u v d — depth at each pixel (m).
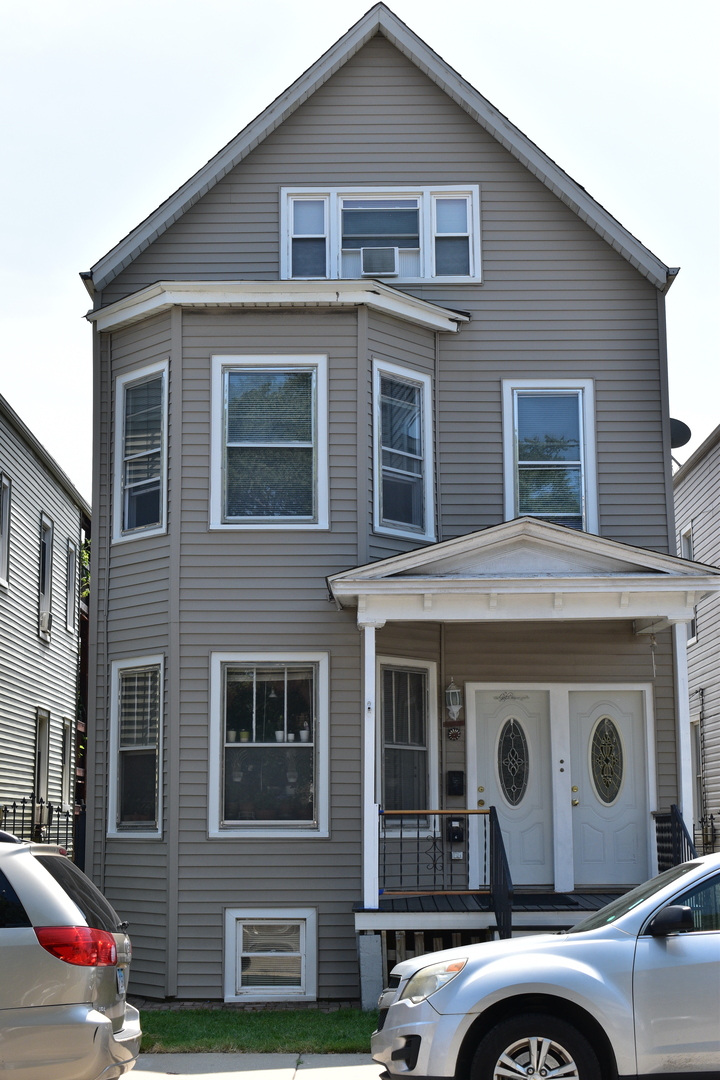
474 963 6.76
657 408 13.70
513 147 13.98
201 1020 10.55
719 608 20.12
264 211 13.96
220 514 12.73
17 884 6.38
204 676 12.48
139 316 13.24
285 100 14.05
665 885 6.89
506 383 13.66
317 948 11.97
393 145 14.15
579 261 13.92
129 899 12.44
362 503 12.68
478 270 13.88
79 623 25.92
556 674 13.24
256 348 12.95
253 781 12.36
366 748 11.46
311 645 12.53
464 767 12.96
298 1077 8.18
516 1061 6.50
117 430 13.46
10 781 19.42
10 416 18.84
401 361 13.30
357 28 14.17
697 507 21.61
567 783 13.07
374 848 11.30
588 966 6.55
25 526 20.59
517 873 12.93
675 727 13.20
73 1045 6.12
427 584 11.38
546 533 11.70
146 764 12.63
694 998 6.46
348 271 13.94
